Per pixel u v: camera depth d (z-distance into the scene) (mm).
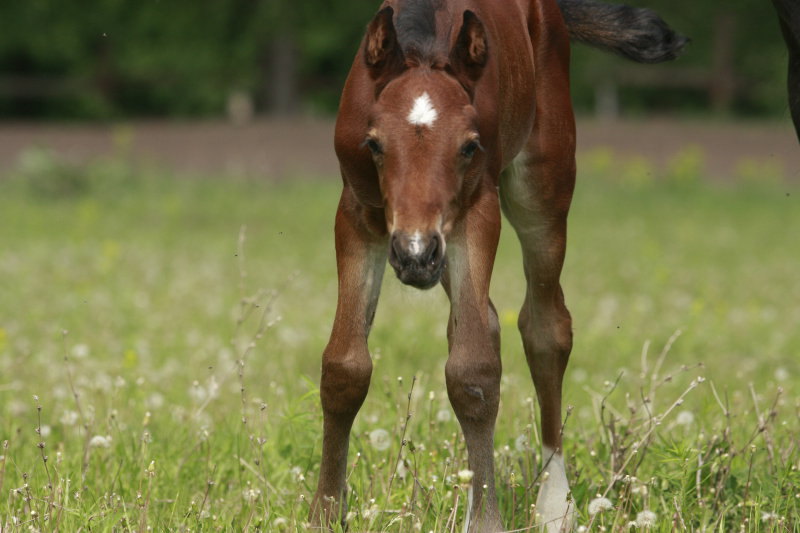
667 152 40781
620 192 35344
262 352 13180
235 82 49594
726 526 7348
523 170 7957
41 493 7520
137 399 10258
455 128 6074
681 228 29203
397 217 5941
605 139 42719
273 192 33656
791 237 28125
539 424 8797
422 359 13055
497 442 8758
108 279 19234
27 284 18438
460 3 7051
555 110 7988
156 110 53562
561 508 7547
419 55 6355
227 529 6930
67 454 8500
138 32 49781
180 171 36188
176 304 16750
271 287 18828
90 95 51250
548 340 8164
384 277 7629
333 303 17406
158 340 13953
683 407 10711
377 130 6105
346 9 47062
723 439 8109
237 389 10875
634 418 8297
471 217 6695
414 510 6965
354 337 6766
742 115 54062
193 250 23766
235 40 48688
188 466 8320
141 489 7695
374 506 6629
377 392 9984
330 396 6789
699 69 55125
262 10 46875
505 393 10008
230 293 17969
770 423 8695
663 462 7398
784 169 39062
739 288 20219
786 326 16156
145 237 25547
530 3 7957
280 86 48844
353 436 8414
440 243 5945
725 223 30531
